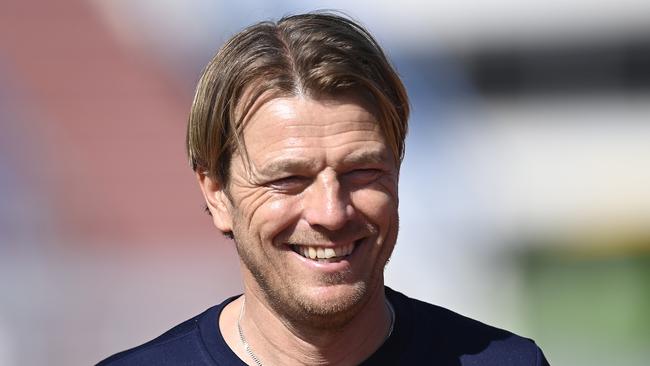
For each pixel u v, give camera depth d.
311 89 7.83
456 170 21.97
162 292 20.67
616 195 22.27
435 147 22.16
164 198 22.02
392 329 8.59
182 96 23.69
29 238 21.12
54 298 20.59
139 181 22.27
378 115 8.02
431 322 8.82
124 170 22.48
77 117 23.23
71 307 20.56
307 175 7.86
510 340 8.78
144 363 8.66
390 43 22.92
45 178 22.09
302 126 7.80
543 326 21.56
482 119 22.62
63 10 24.75
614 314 21.69
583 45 22.92
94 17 24.50
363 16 22.88
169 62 23.91
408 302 8.93
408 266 21.12
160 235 21.34
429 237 21.33
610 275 21.81
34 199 21.72
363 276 8.08
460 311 21.09
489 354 8.59
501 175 22.12
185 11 23.83
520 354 8.64
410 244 21.22
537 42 22.95
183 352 8.67
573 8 22.83
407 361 8.49
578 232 22.03
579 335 21.69
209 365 8.53
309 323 8.22
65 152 22.61
